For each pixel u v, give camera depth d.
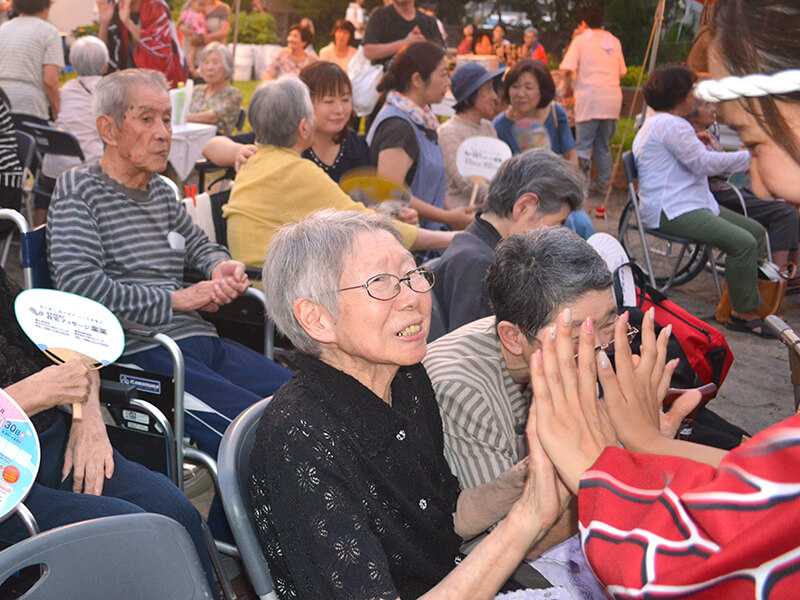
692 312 5.44
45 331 1.83
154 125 2.63
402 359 1.45
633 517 0.81
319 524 1.28
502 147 3.82
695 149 4.93
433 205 4.15
